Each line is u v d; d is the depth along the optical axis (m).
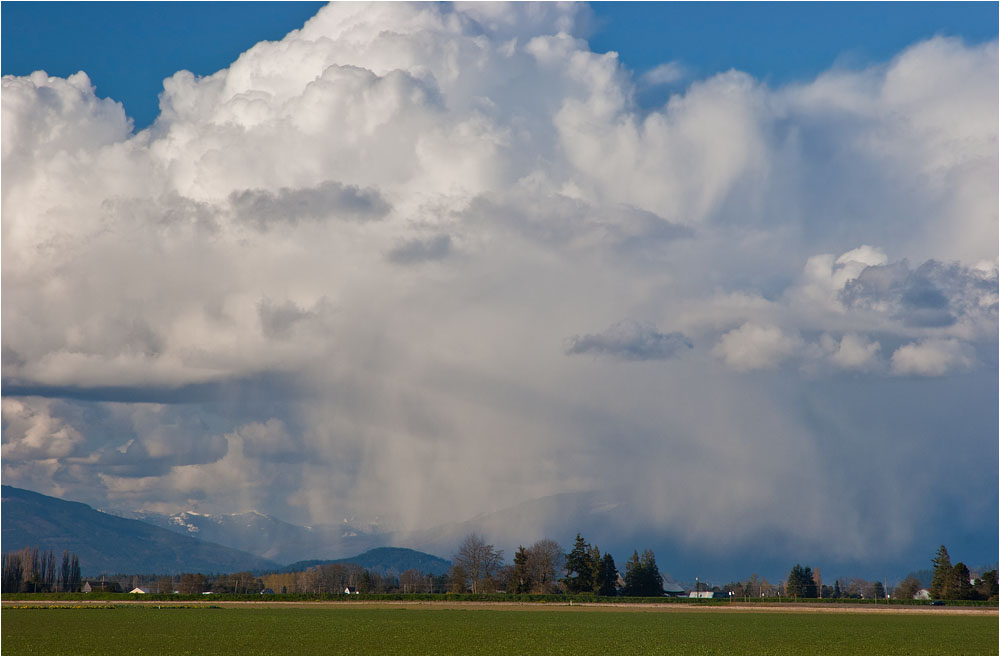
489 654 79.75
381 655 77.62
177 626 107.81
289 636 94.88
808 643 92.69
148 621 117.25
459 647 85.31
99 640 87.81
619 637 98.56
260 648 82.31
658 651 83.94
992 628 116.62
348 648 83.19
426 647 84.94
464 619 130.25
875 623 127.81
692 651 84.19
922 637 100.88
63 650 78.50
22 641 86.25
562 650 84.00
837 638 99.19
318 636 95.00
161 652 77.94
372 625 113.81
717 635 102.75
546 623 122.56
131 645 83.38
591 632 105.56
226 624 112.62
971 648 88.06
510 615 144.25
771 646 89.31
